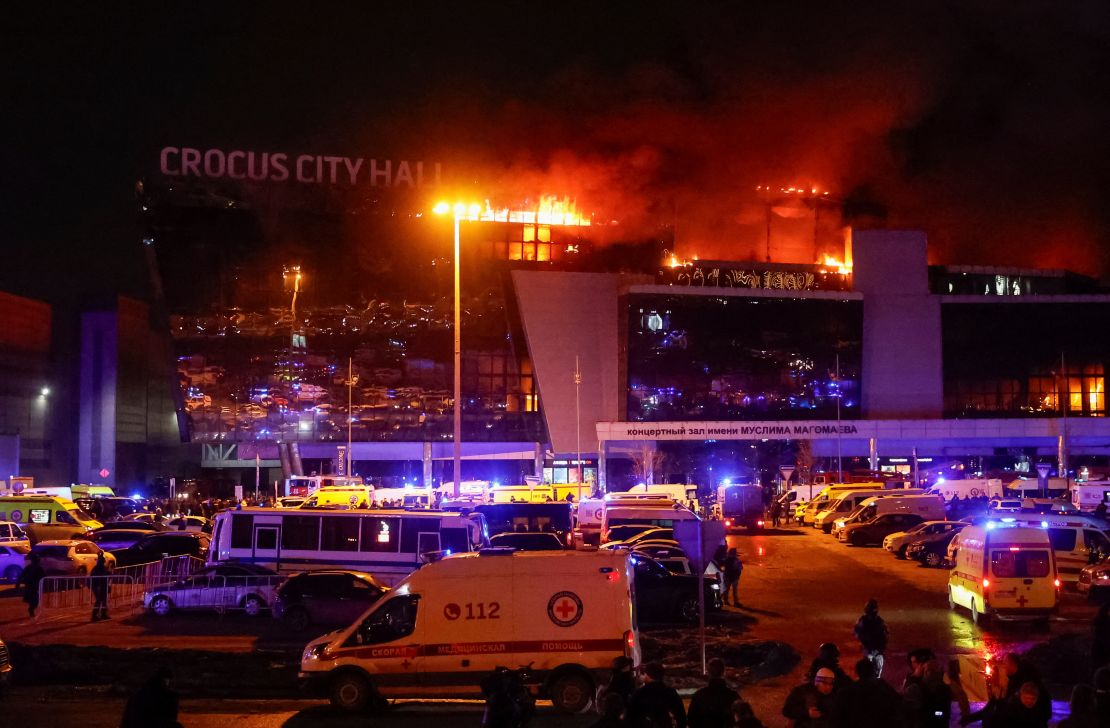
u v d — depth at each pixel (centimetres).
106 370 11619
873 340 9944
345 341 9412
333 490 5475
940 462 9950
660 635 2502
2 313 10581
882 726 779
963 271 11081
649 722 1076
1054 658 1966
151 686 991
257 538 3231
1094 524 3359
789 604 3084
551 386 9738
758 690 1870
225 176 9212
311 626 2711
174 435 13012
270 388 9312
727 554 3117
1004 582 2506
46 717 1612
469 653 1670
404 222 9538
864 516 5269
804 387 9612
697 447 9575
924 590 3397
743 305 9562
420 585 1705
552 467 9831
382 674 1680
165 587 2962
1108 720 921
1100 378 9775
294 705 1770
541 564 1697
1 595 3534
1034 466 9881
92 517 5656
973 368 9919
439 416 9612
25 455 10875
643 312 9425
